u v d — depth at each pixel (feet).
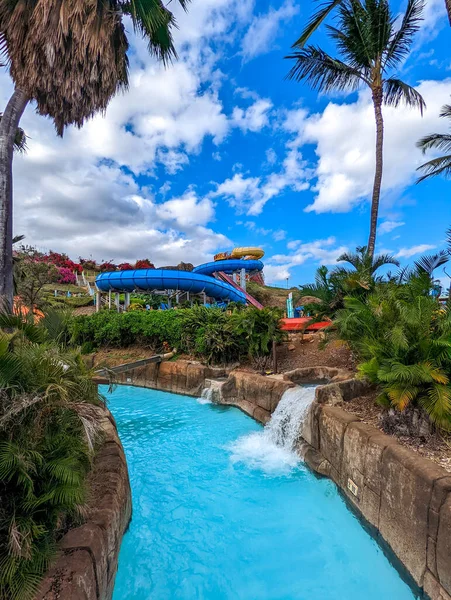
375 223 35.81
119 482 12.01
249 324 36.63
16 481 8.05
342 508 15.10
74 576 7.38
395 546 11.19
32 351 9.75
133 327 47.29
